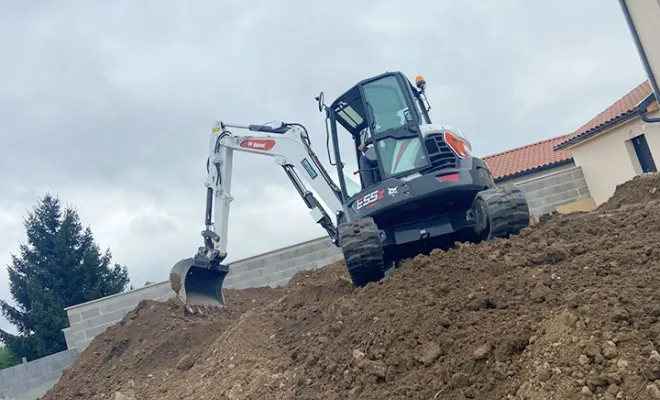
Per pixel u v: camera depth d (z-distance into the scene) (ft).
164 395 26.08
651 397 12.07
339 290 28.45
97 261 97.66
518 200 25.52
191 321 35.04
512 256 21.43
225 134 35.73
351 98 29.78
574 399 12.90
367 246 25.14
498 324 16.75
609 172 58.59
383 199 26.25
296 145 32.76
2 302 94.79
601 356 13.34
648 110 52.29
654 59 43.93
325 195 31.40
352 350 19.63
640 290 15.40
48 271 94.99
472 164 26.86
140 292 46.11
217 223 35.47
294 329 27.04
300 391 19.86
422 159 27.07
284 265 46.73
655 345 13.24
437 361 16.75
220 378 24.45
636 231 22.65
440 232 27.58
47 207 100.83
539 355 14.62
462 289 19.79
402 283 22.15
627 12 45.01
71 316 45.88
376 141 27.78
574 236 23.47
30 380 44.55
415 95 30.68
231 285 46.75
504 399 14.17
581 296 15.49
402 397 16.01
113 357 35.91
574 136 64.28
